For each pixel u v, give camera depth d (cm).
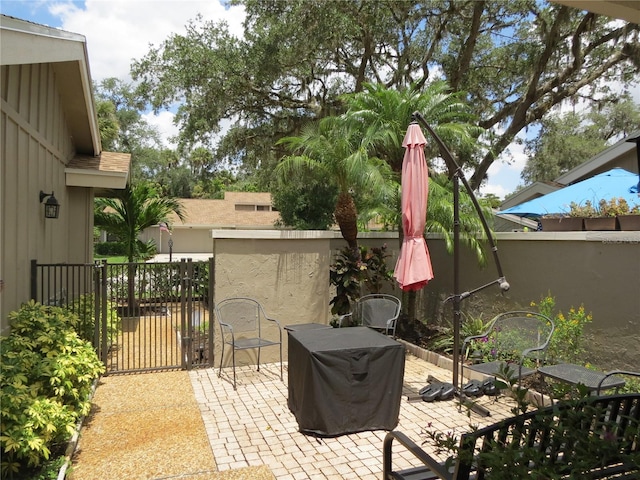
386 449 235
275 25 1190
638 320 438
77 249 888
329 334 431
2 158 435
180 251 3153
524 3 1216
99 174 804
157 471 323
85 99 733
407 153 483
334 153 632
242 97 1334
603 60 1326
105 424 404
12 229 466
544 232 545
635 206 579
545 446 176
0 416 289
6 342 378
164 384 514
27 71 525
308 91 1407
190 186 4312
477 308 653
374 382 390
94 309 553
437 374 553
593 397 189
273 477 316
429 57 1277
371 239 743
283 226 1619
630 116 2253
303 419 383
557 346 487
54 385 363
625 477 174
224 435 383
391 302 614
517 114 1276
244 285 586
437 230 650
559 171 2230
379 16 1217
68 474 314
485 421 411
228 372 561
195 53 1211
